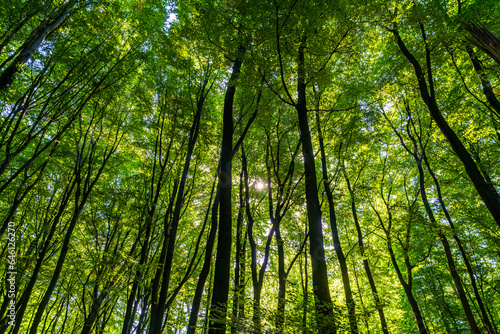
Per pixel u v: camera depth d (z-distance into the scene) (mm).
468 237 13445
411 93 11859
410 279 11117
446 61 10305
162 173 9906
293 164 10469
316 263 6449
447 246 10539
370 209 14992
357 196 12203
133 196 10727
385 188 14625
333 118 11602
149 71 10180
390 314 15195
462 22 2814
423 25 9133
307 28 6699
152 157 11195
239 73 7672
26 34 7238
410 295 10820
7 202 10188
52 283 8180
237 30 7027
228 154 7270
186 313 14039
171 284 12039
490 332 9422
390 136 14227
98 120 9883
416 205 12172
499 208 6766
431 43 8477
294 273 15320
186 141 10719
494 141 11914
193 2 8648
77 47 8438
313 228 6648
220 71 10773
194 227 13664
